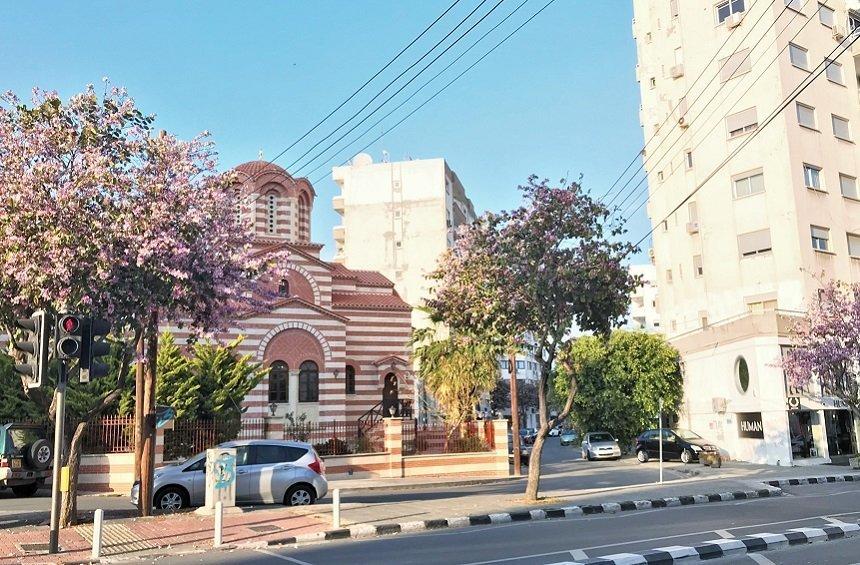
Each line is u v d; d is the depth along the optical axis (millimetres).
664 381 41844
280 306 37219
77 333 12617
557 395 48094
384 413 38500
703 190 41406
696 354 39969
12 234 14383
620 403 42594
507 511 17719
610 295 19844
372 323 43094
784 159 37594
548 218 19344
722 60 41000
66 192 14555
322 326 38031
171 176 16062
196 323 17266
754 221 38750
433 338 37062
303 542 14070
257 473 18984
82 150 15461
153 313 16141
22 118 15414
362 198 70312
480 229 19969
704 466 32750
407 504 19281
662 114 45719
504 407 77062
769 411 33094
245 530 14797
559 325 20156
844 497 20234
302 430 31766
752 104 39250
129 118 16219
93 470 25234
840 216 38719
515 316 20234
